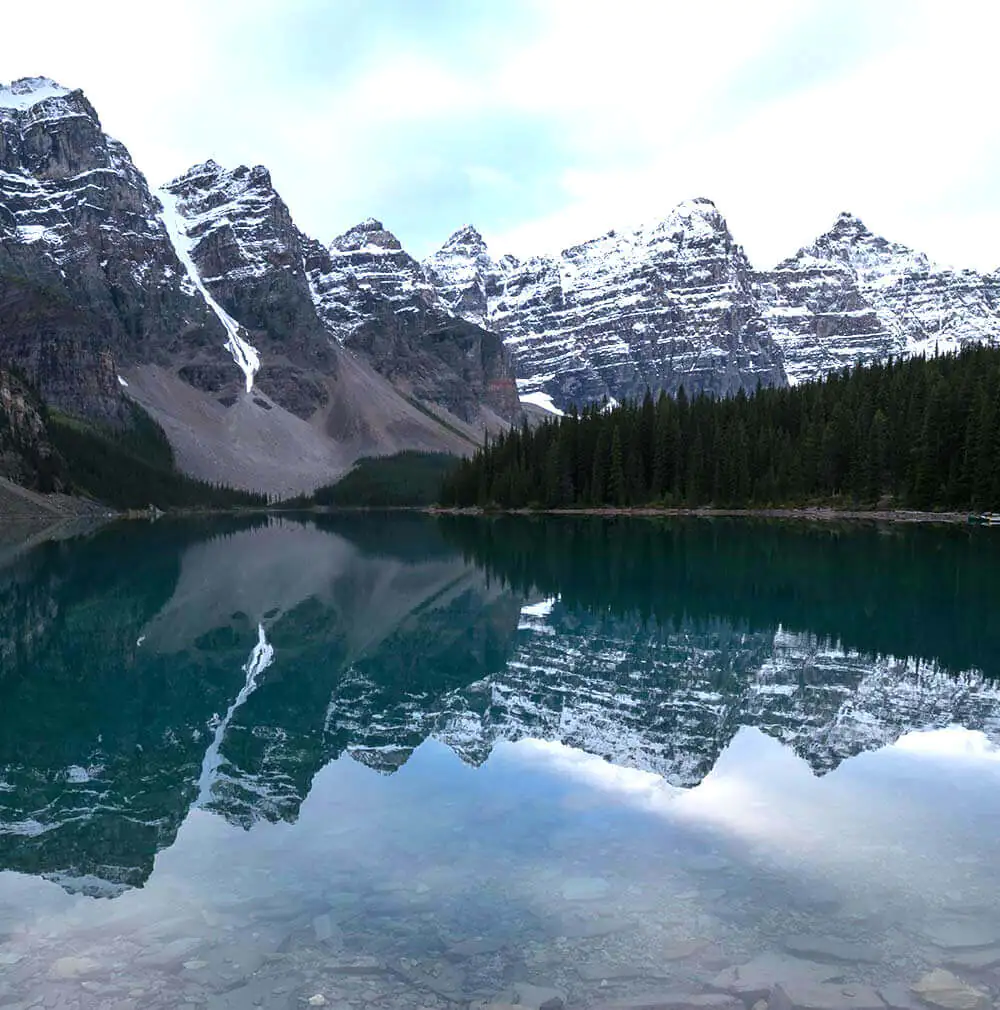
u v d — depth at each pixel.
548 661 25.92
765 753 16.12
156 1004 8.29
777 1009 8.00
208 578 51.88
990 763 15.33
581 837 12.16
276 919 9.97
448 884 10.73
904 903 10.00
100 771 16.16
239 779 15.41
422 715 19.94
